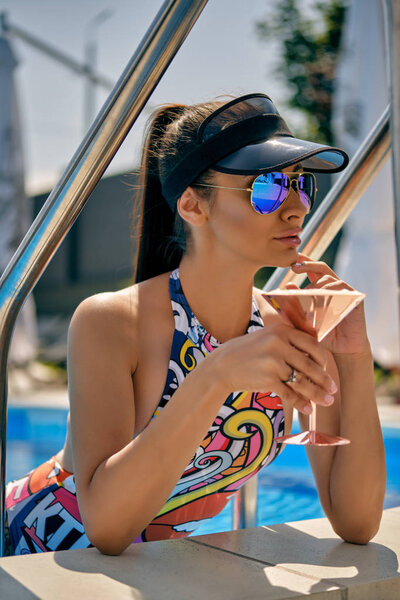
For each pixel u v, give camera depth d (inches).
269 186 54.6
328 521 60.4
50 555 46.7
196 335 60.0
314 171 61.4
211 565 44.4
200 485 63.8
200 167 57.1
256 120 56.6
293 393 42.6
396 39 46.7
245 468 64.2
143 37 48.2
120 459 48.3
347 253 288.2
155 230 70.0
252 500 71.3
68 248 591.2
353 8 280.4
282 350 41.9
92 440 53.4
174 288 61.4
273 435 62.8
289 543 51.3
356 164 68.7
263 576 42.2
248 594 38.4
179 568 43.7
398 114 46.4
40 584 39.7
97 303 58.6
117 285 525.7
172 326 60.1
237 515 71.5
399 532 57.5
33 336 382.0
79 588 39.1
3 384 56.1
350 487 53.9
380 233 277.6
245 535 53.4
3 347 55.3
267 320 66.1
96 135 49.7
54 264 601.3
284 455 190.4
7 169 373.1
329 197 70.7
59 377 398.6
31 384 371.2
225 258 58.8
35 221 52.7
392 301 276.4
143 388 59.3
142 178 68.3
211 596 38.0
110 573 42.3
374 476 54.2
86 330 57.1
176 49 48.1
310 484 156.6
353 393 57.7
